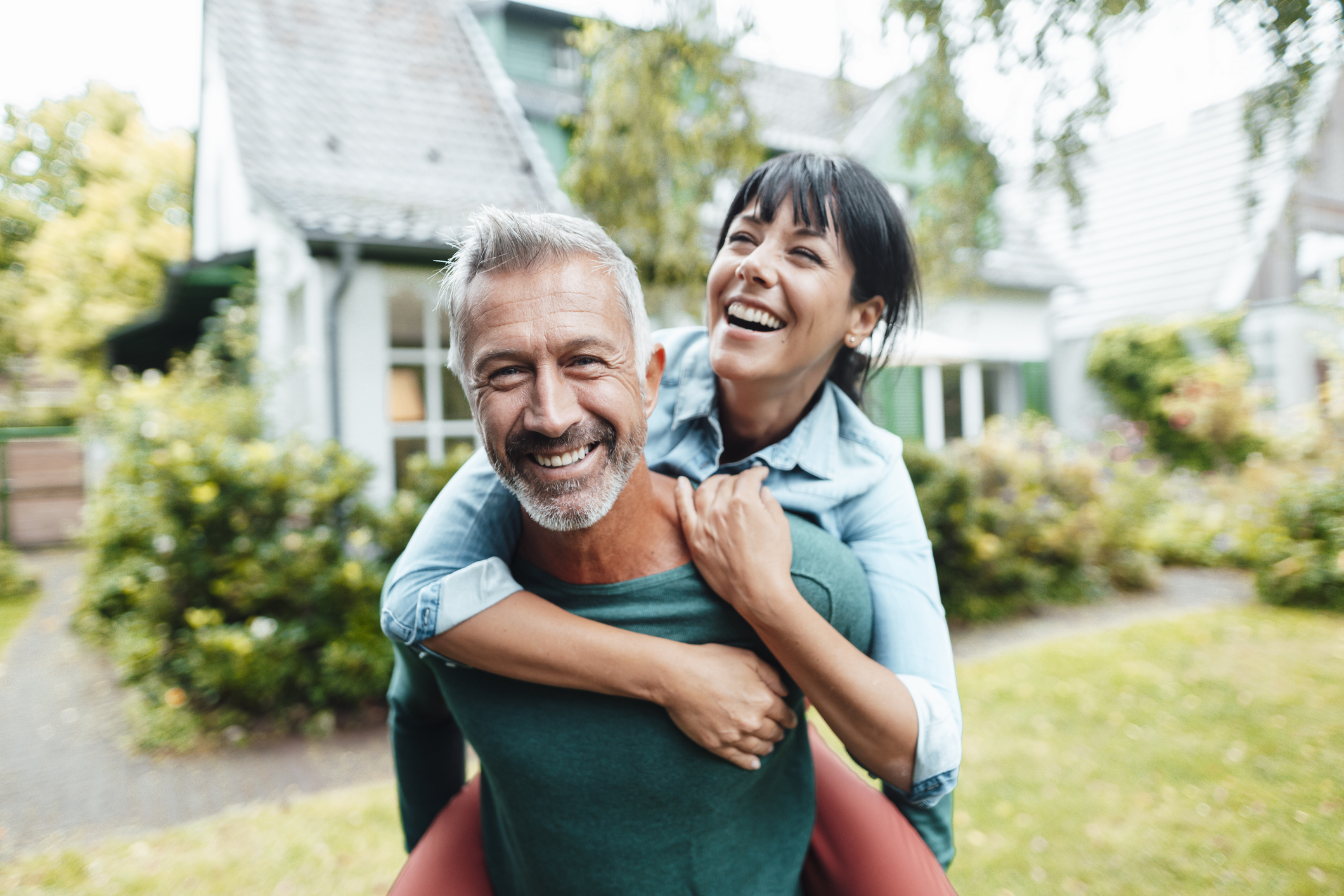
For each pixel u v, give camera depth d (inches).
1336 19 110.4
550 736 39.1
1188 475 371.2
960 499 242.8
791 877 44.5
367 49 349.1
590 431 35.2
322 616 172.6
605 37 237.1
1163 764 135.9
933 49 139.5
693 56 225.3
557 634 37.9
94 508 241.9
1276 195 233.1
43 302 718.5
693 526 40.4
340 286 234.2
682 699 37.3
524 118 354.0
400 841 117.2
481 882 46.1
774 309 46.1
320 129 304.5
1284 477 277.9
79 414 567.5
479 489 43.6
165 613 176.1
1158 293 507.5
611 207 238.5
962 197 170.6
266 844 117.0
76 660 209.9
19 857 117.1
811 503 46.5
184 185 828.0
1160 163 522.9
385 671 166.4
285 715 163.9
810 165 47.1
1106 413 514.3
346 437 244.5
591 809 39.5
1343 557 231.1
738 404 50.3
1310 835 113.3
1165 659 190.1
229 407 238.1
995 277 436.1
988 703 165.3
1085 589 258.1
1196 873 105.6
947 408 451.5
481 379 35.1
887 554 46.6
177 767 147.1
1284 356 464.4
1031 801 125.1
